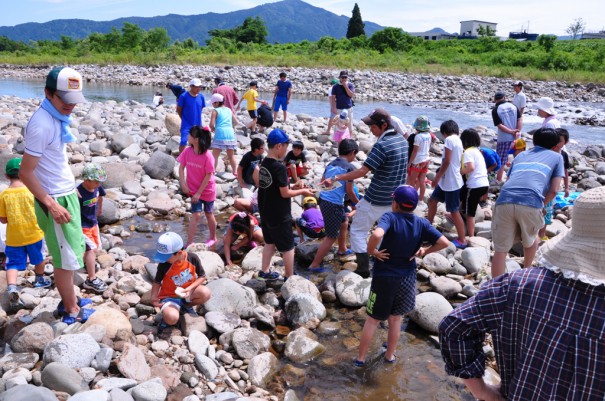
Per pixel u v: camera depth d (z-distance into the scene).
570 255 1.73
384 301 4.34
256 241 6.91
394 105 27.03
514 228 5.33
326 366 4.54
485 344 4.81
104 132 12.23
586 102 30.14
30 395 3.30
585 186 10.19
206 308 5.09
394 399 4.12
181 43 59.50
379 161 5.56
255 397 3.96
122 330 4.44
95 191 5.41
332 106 13.66
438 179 7.02
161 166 9.55
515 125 10.11
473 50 49.66
